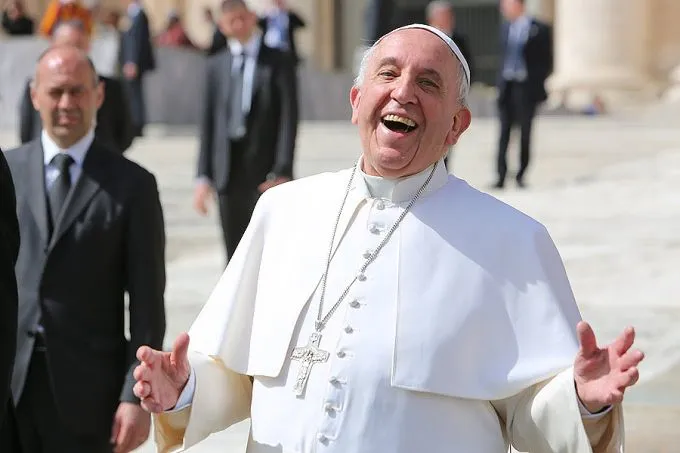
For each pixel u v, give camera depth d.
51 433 10.80
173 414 8.08
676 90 74.19
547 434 7.65
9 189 8.76
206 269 23.75
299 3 80.94
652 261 23.47
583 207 30.62
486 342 7.77
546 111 66.38
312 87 60.19
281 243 8.29
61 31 19.31
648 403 14.95
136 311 10.77
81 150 11.09
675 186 33.66
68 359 10.73
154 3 78.44
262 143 18.98
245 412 8.51
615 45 73.50
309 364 7.86
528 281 7.84
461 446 7.68
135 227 10.88
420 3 84.62
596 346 7.28
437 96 7.83
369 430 7.65
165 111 52.66
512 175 38.06
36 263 10.84
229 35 19.14
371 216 8.12
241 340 8.25
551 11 79.88
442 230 7.98
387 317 7.82
